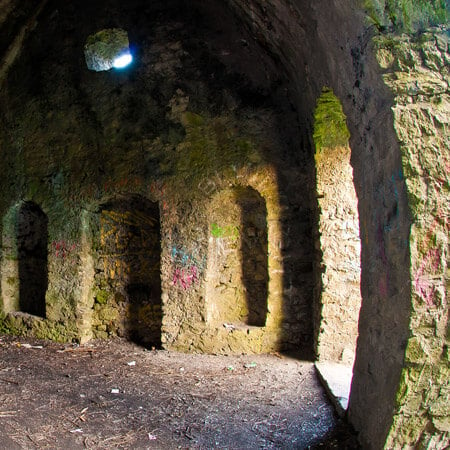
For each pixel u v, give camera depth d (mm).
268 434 3799
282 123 5898
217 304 6105
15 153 6586
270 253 5852
